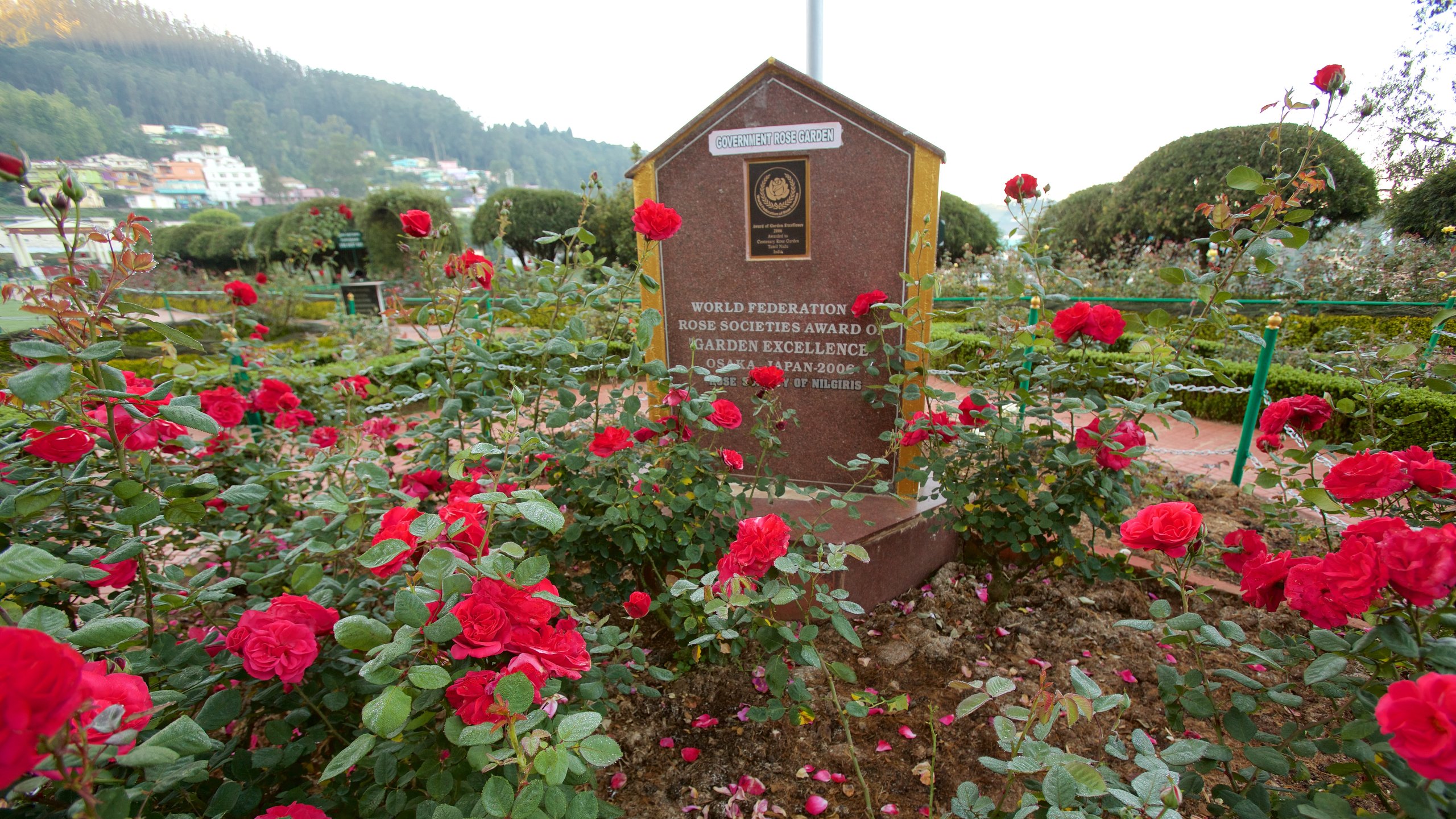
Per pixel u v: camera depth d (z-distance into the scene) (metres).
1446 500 1.81
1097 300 6.49
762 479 2.73
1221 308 2.33
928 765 1.98
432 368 2.66
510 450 2.08
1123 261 10.05
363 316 10.20
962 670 2.39
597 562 2.30
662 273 3.26
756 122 2.92
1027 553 2.69
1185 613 1.50
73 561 1.44
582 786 1.31
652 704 2.20
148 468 1.76
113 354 1.23
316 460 2.23
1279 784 1.73
